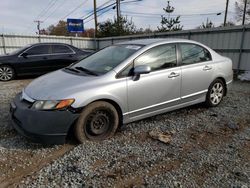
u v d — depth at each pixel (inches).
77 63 175.5
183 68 170.6
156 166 113.8
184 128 158.4
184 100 175.3
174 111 191.6
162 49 162.7
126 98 143.4
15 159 119.9
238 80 359.6
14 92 270.7
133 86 145.2
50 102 123.0
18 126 129.4
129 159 119.8
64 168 111.9
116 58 154.9
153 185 99.8
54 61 383.9
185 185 99.8
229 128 159.0
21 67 365.4
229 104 213.2
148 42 165.0
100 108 134.9
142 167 112.8
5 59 356.8
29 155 123.7
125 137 144.3
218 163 116.2
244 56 398.6
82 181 102.3
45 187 98.4
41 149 129.6
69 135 137.7
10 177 105.7
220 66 197.0
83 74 147.6
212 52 197.5
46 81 144.9
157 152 126.8
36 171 109.9
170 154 124.7
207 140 141.3
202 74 182.7
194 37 481.1
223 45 429.4
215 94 199.9
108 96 135.5
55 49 386.9
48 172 108.9
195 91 181.5
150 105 156.0
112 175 106.4
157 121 169.9
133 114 150.2
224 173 108.0
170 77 162.1
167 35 535.8
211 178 104.4
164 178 104.5
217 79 197.2
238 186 98.8
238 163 116.1
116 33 932.0
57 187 98.4
